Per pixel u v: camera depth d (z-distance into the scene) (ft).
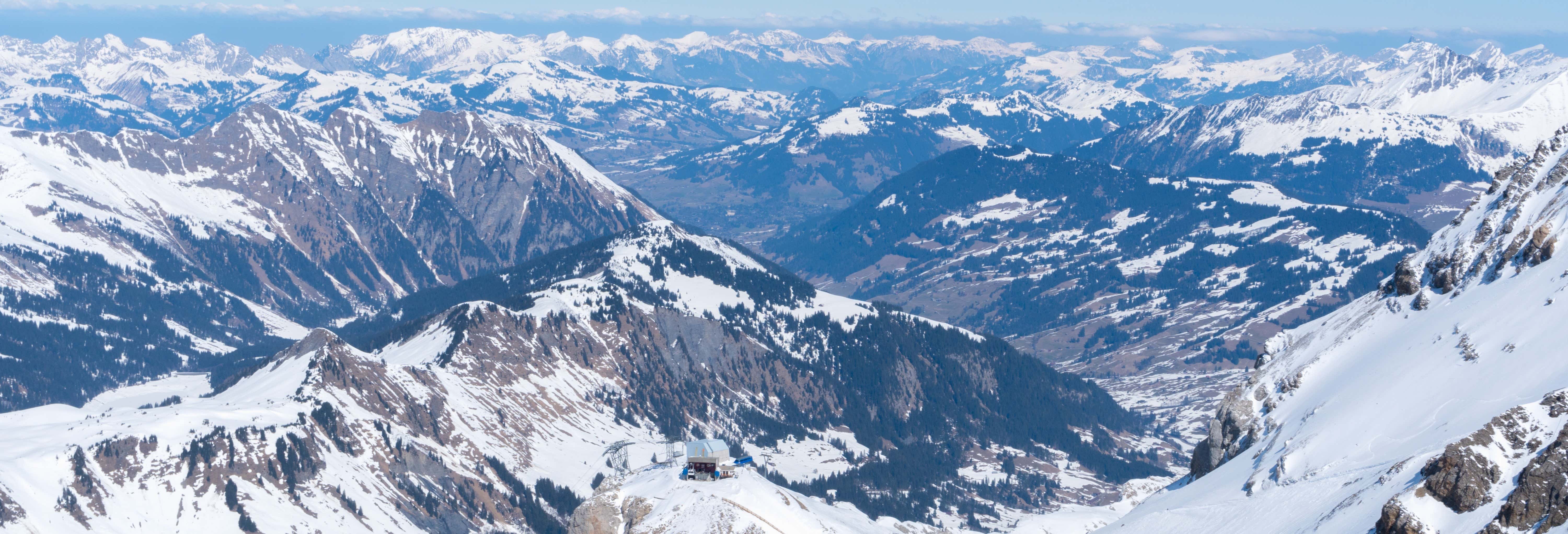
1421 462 424.87
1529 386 434.71
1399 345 552.00
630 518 503.61
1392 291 627.87
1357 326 613.11
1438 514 390.21
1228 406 629.51
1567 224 523.29
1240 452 590.96
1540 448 387.34
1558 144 607.78
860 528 530.68
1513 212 581.12
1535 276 514.68
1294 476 497.05
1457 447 397.60
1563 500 357.61
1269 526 470.39
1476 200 647.56
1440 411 463.42
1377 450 469.98
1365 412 506.07
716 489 495.82
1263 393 620.49
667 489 508.12
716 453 519.19
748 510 484.33
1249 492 515.50
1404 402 490.49
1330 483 468.34
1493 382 457.68
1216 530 497.87
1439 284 585.63
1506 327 489.67
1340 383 557.33
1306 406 562.66
